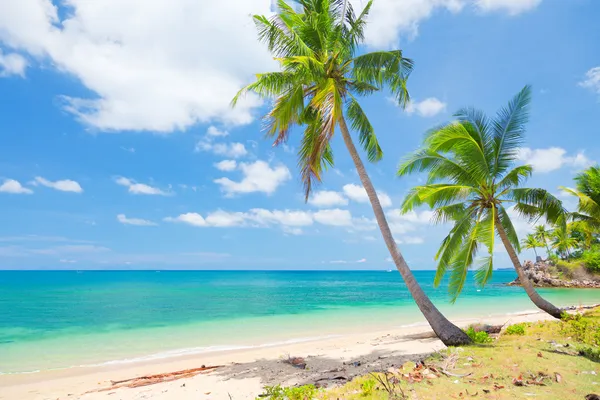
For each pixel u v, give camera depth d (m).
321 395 6.30
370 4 13.18
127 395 8.41
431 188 14.54
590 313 16.72
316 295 43.84
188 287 59.84
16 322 21.44
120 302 33.28
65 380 10.34
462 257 14.38
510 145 14.86
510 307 29.41
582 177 21.72
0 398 8.69
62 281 84.81
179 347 14.93
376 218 12.41
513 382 6.47
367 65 12.52
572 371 7.18
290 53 12.20
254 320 22.39
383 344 13.58
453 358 8.28
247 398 7.73
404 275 12.00
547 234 66.62
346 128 13.02
